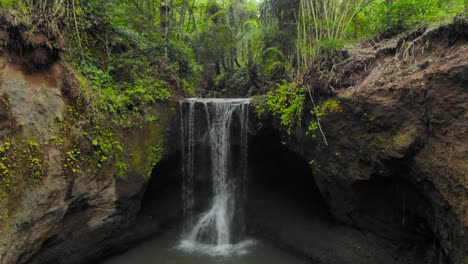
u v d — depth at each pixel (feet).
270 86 31.50
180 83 32.19
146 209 26.55
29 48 16.31
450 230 13.97
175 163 27.86
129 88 24.53
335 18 23.04
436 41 16.62
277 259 23.26
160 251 24.40
